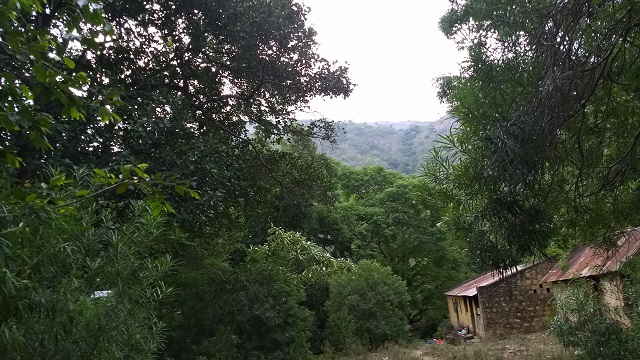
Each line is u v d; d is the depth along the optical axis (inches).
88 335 128.6
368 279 800.9
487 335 802.8
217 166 401.4
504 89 165.2
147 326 165.6
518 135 143.9
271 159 514.3
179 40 440.5
